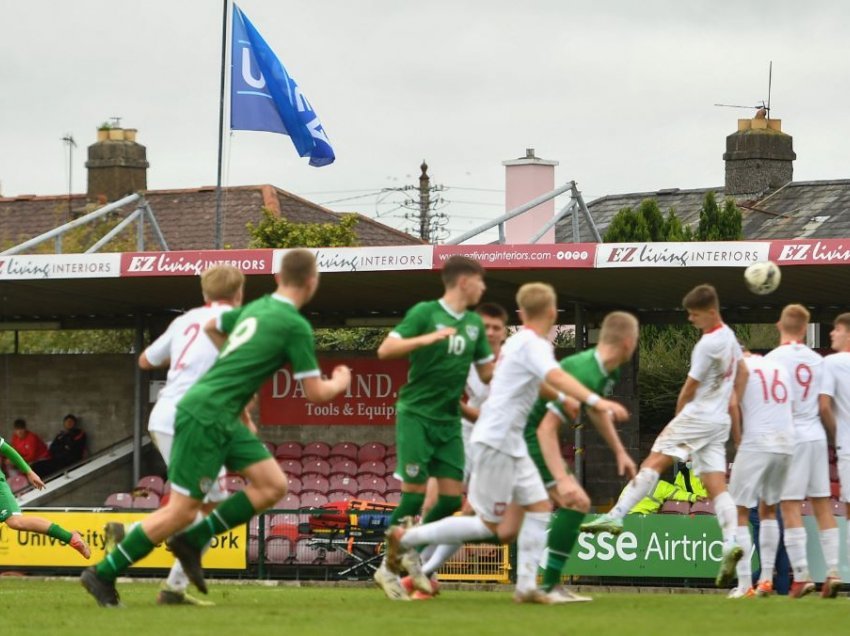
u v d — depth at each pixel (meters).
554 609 24.39
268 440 67.00
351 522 48.44
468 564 45.59
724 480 31.31
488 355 27.17
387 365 66.06
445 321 26.62
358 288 58.56
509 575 45.31
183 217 104.56
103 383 70.44
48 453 67.75
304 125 69.69
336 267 52.41
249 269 53.62
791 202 110.00
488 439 25.08
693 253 48.97
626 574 45.09
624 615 23.25
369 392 66.25
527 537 25.67
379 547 48.28
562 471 25.64
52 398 70.94
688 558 44.78
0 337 103.94
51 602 27.92
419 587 26.98
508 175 107.00
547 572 26.44
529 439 27.41
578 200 63.34
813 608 25.50
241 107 69.06
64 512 48.69
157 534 24.61
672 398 71.50
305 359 24.16
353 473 63.00
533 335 24.78
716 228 87.62
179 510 24.34
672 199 118.62
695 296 30.89
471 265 26.64
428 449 27.06
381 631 20.50
